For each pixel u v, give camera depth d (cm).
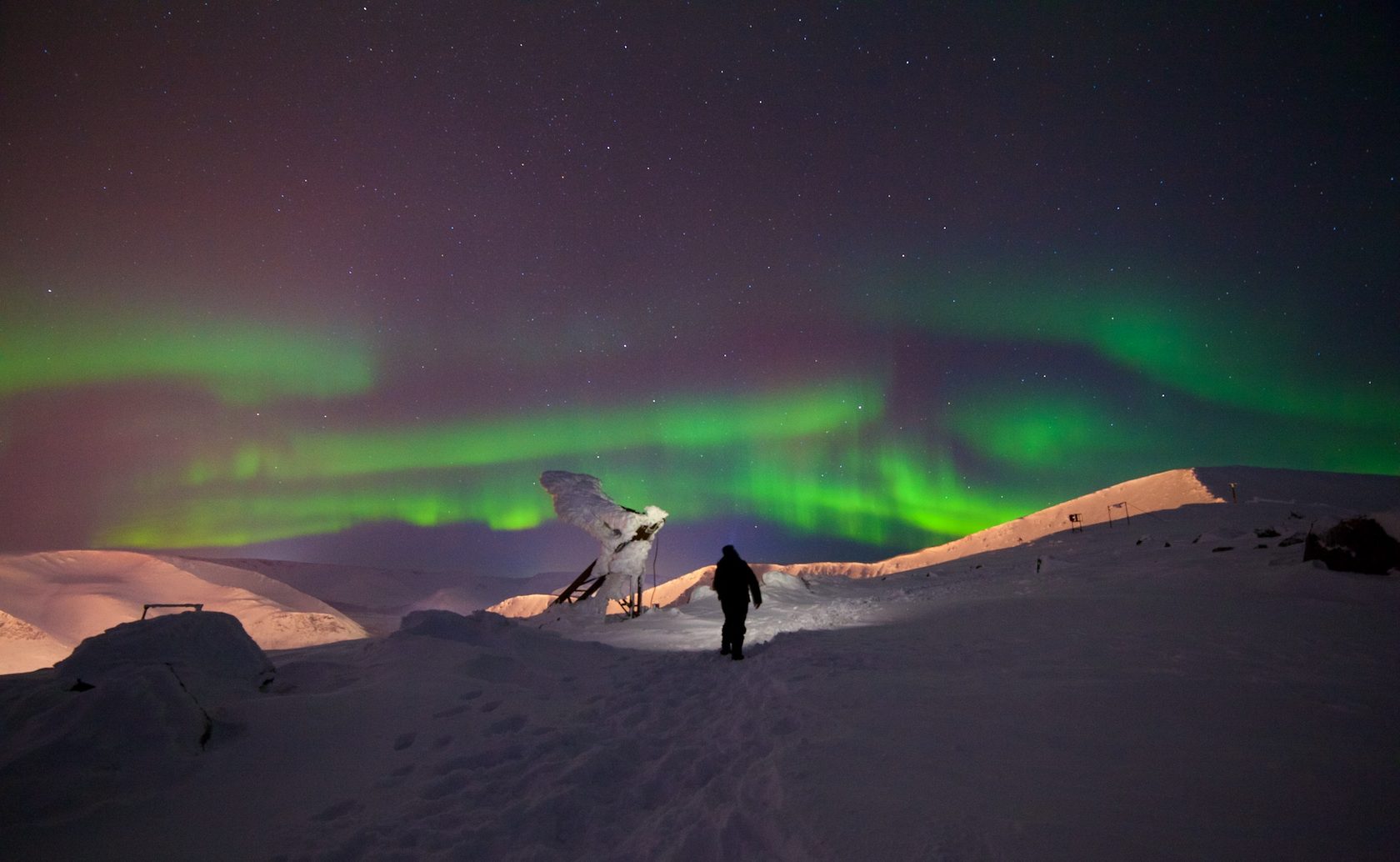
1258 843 256
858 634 933
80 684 573
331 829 399
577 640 1168
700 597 1767
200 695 627
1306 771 324
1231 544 1312
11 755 460
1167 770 337
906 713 479
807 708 517
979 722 444
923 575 1970
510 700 689
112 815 414
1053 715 446
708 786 392
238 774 489
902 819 306
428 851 358
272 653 1194
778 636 1020
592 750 479
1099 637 711
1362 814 275
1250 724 400
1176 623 739
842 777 363
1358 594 774
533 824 379
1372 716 404
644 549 1792
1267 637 641
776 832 315
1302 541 1129
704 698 657
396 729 604
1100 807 299
